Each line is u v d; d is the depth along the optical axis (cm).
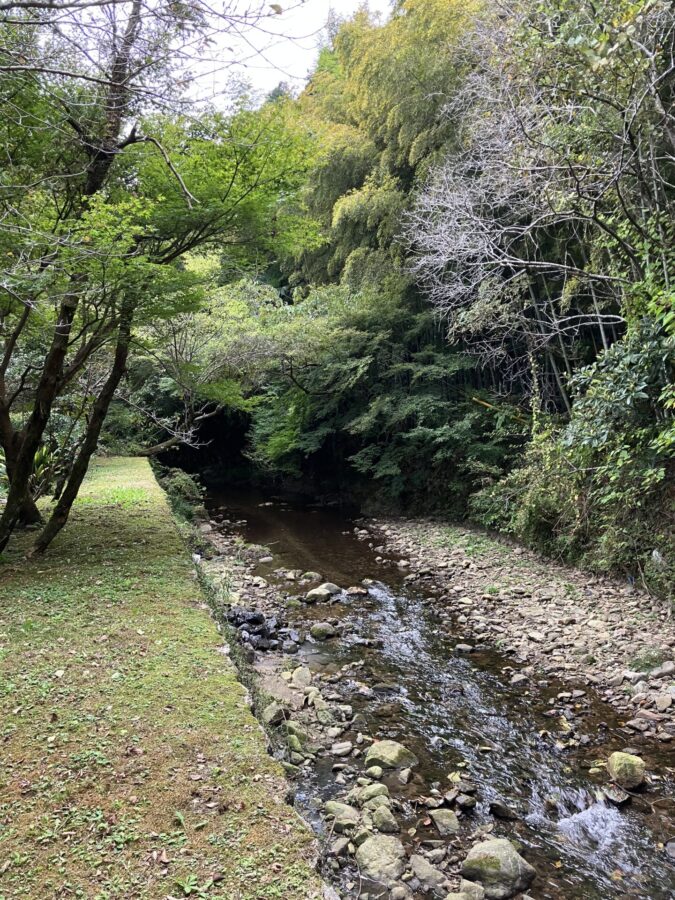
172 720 269
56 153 438
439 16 955
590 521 702
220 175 445
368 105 1170
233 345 1038
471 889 263
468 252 651
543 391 927
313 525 1200
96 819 206
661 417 540
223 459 2036
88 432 537
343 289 1211
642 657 495
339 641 579
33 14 227
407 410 1062
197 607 411
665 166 533
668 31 426
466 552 889
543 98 546
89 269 388
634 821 320
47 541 529
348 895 257
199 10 209
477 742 400
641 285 530
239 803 217
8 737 253
